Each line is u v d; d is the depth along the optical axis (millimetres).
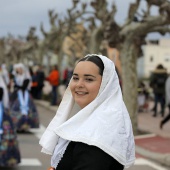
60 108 2775
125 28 12242
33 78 25031
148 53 45375
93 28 19578
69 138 2334
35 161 9039
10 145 8156
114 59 14086
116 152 2279
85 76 2475
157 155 9422
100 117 2367
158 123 15383
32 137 12133
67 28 24406
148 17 11617
